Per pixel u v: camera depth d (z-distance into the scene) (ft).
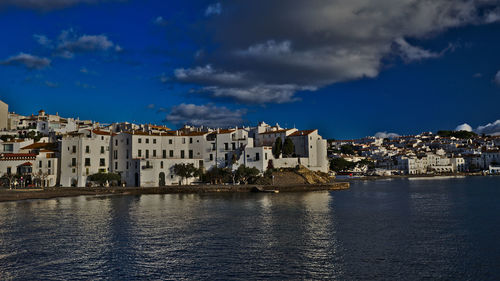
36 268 128.06
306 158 507.30
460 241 162.09
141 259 137.69
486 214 235.61
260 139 563.07
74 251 147.54
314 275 120.78
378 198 338.95
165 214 234.38
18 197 325.21
